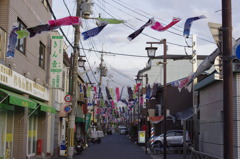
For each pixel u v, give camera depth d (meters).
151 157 26.33
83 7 17.88
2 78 13.08
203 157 12.38
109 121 105.88
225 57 7.65
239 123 12.67
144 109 50.75
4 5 14.16
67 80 30.52
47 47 21.92
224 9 7.76
